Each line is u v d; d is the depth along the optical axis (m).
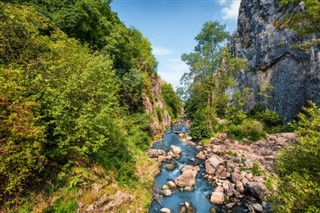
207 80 24.95
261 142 19.05
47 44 8.03
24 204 5.32
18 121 4.79
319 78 20.62
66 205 6.11
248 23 39.59
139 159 13.63
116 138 11.38
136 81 19.70
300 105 22.97
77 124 6.91
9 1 9.14
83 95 7.93
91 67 8.41
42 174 6.24
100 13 18.30
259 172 11.46
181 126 38.47
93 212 6.84
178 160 16.19
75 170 7.10
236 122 26.55
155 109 28.62
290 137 19.39
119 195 8.28
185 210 9.03
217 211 8.92
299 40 24.25
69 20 12.94
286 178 5.13
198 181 12.14
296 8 25.75
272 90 28.33
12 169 4.80
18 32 7.25
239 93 32.16
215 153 16.70
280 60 27.67
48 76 6.99
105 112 8.16
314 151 4.45
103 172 8.56
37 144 5.16
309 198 4.22
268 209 8.06
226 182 11.33
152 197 9.95
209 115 25.39
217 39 23.64
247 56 36.72
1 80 4.85
